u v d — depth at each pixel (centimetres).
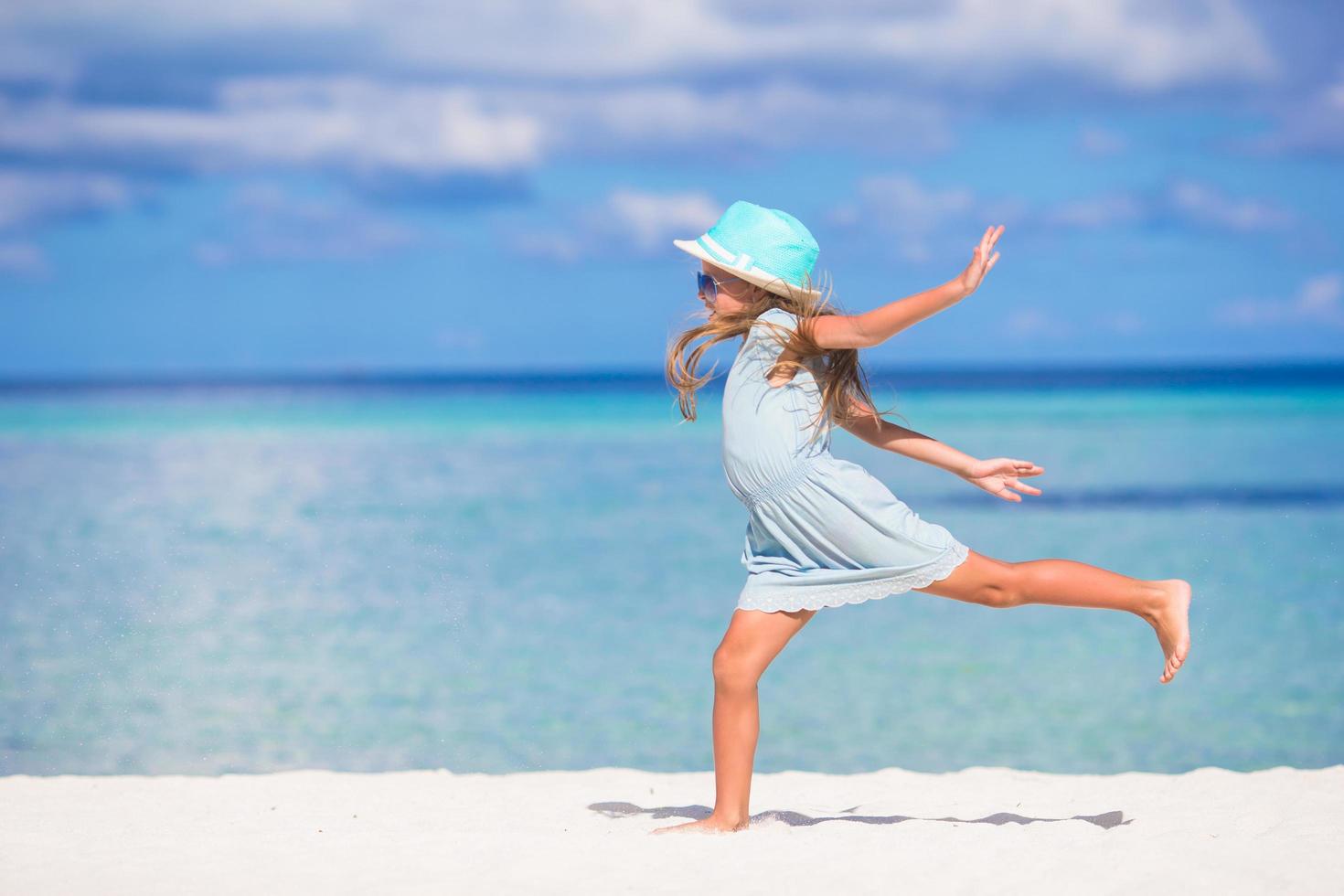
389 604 1082
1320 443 3484
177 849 346
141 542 1449
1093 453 3105
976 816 415
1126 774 486
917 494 2256
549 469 2655
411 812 421
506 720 712
